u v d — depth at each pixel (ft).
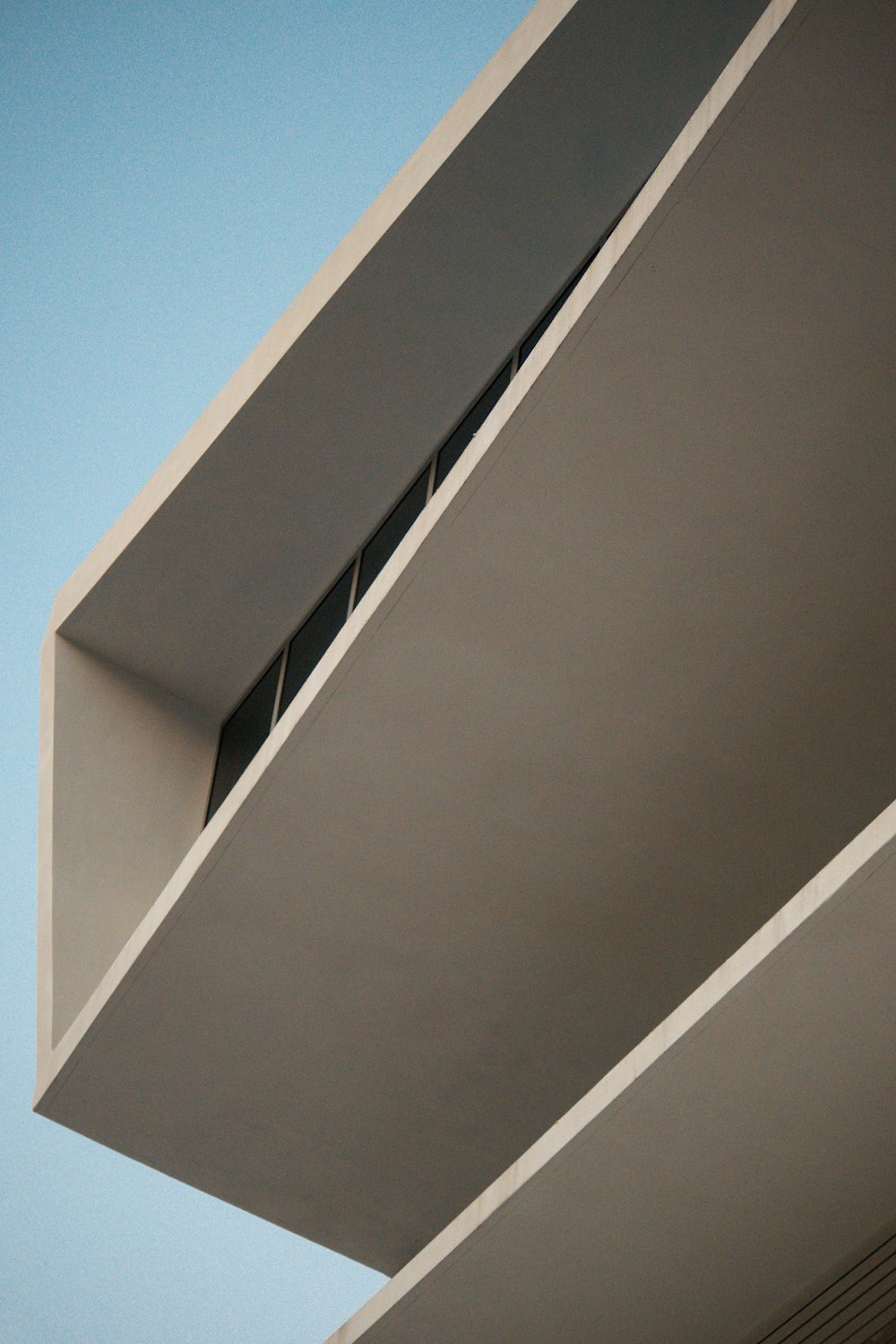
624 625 29.55
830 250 24.22
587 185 36.37
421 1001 37.11
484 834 33.53
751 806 32.04
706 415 26.37
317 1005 37.42
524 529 28.30
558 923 35.04
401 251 37.06
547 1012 36.96
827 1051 22.43
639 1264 26.45
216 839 34.55
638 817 32.65
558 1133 25.02
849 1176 24.11
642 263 24.76
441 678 30.94
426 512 29.17
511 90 34.35
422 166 36.32
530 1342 28.60
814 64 22.41
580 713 31.09
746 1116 23.58
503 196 36.24
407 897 34.99
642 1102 23.79
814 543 27.81
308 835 34.04
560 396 26.48
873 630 28.86
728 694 30.30
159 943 36.40
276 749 32.86
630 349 25.73
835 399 25.90
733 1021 22.40
